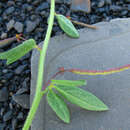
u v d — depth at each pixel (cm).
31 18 24
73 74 19
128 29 20
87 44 20
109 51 19
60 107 17
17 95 21
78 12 24
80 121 17
